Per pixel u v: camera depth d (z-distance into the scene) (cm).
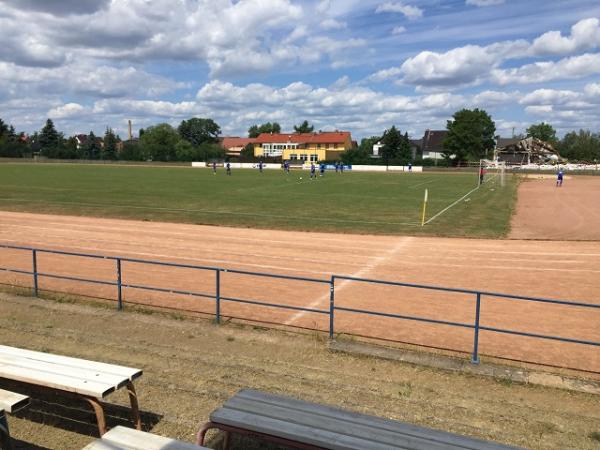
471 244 2206
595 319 1215
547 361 955
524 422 710
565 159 13300
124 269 1678
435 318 1204
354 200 3978
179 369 867
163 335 1034
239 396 604
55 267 1697
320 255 1944
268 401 592
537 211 3388
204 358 916
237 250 2022
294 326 1116
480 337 1077
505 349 1011
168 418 711
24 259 1823
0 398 601
